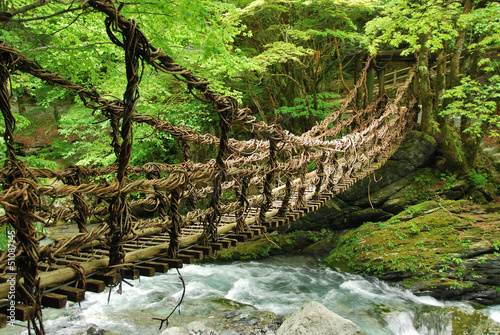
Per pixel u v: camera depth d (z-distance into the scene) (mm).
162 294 5691
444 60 8664
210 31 4090
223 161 2297
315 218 9008
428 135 8930
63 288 1610
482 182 8312
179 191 2088
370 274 6441
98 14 4164
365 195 8922
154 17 3971
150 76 6730
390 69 13422
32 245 1339
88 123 7801
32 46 4094
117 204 1647
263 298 5727
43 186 1336
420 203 8031
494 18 6703
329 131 5613
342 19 9102
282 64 10211
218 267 7426
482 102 7391
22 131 8531
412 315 4926
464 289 5609
